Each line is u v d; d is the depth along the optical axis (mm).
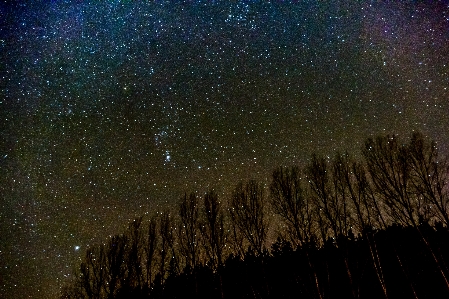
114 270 16203
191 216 16594
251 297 14133
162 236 16781
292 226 14469
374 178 14328
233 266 15188
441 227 12969
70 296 16078
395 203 13797
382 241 13477
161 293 15461
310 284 13234
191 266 15781
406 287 12172
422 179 13680
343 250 13305
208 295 14891
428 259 12586
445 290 11633
